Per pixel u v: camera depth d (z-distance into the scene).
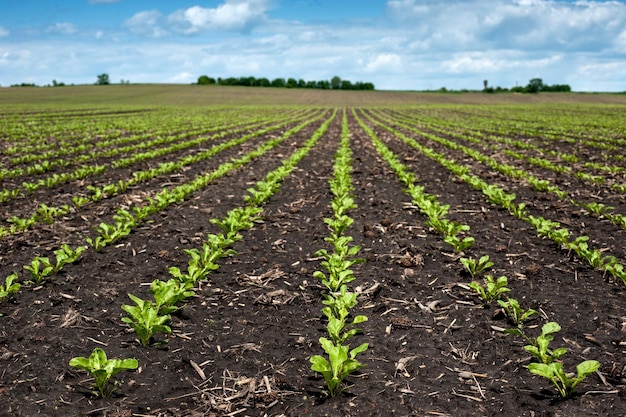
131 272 6.23
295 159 14.64
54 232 7.85
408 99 99.75
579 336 4.52
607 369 3.99
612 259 5.96
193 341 4.56
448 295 5.50
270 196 10.40
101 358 3.78
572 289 5.55
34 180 12.23
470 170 13.46
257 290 5.68
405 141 20.47
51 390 3.81
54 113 43.72
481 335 4.61
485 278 5.93
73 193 10.75
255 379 3.95
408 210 9.16
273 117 41.41
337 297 5.25
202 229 8.02
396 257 6.69
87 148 17.92
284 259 6.69
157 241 7.41
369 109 61.19
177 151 17.27
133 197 10.21
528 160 14.84
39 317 4.99
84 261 6.56
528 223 8.19
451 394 3.72
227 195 10.45
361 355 4.29
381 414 3.50
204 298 5.46
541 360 3.98
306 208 9.43
